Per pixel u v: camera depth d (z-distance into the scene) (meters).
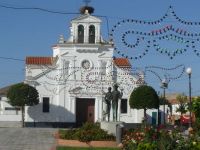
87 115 59.72
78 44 59.66
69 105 59.72
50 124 59.31
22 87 56.97
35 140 33.84
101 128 33.31
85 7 60.59
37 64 62.50
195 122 15.98
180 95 90.25
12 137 36.69
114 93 35.75
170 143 15.27
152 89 55.41
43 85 59.69
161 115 66.38
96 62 59.84
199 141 14.95
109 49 59.84
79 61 59.91
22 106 57.41
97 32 60.12
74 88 59.66
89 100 59.97
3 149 27.11
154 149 15.13
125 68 59.41
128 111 59.41
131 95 55.94
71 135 31.11
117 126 30.20
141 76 58.66
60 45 59.75
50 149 27.23
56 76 59.84
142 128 20.95
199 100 15.16
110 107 39.25
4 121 61.53
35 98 57.44
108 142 29.05
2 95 62.38
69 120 59.56
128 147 18.23
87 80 59.75
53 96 59.69
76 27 60.12
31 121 59.00
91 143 29.05
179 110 51.41
